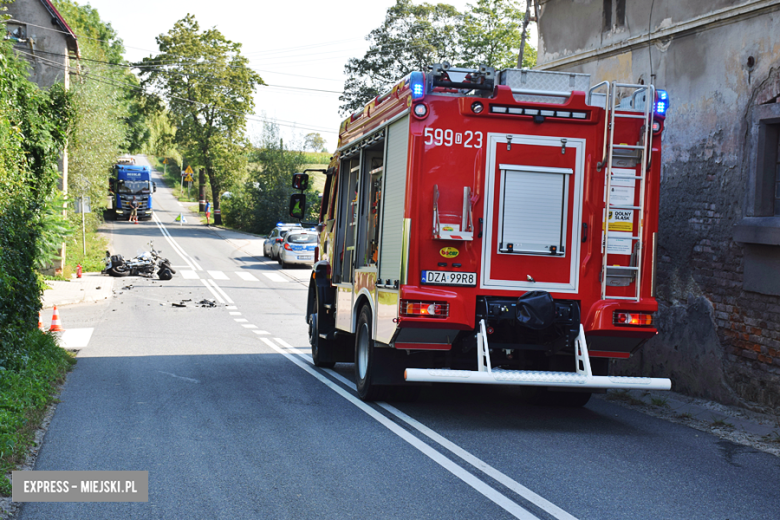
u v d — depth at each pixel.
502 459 5.98
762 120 8.35
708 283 9.12
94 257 33.41
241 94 64.81
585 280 7.22
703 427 7.53
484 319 7.06
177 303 21.30
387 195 7.79
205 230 58.06
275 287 27.16
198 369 10.85
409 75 7.21
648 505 4.88
